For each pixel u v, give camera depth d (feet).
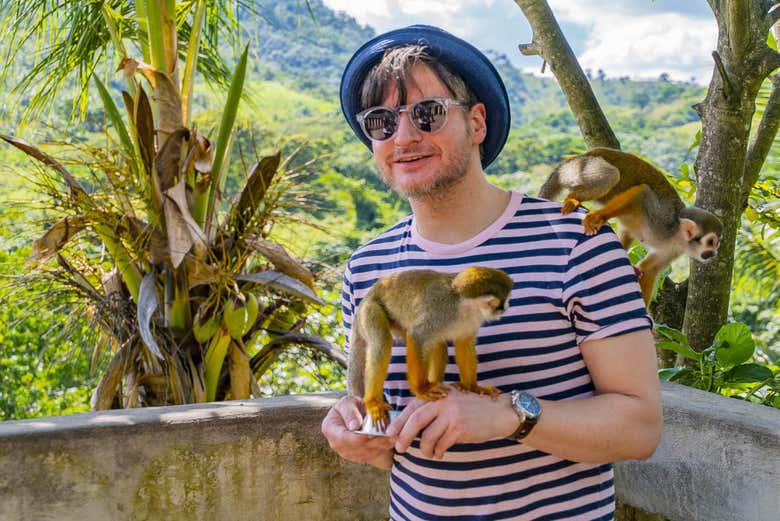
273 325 17.43
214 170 16.35
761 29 12.89
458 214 7.53
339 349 16.81
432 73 7.41
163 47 15.71
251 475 11.44
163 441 11.12
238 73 16.29
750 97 13.16
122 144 16.11
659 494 10.62
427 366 7.00
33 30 18.45
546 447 6.60
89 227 15.69
